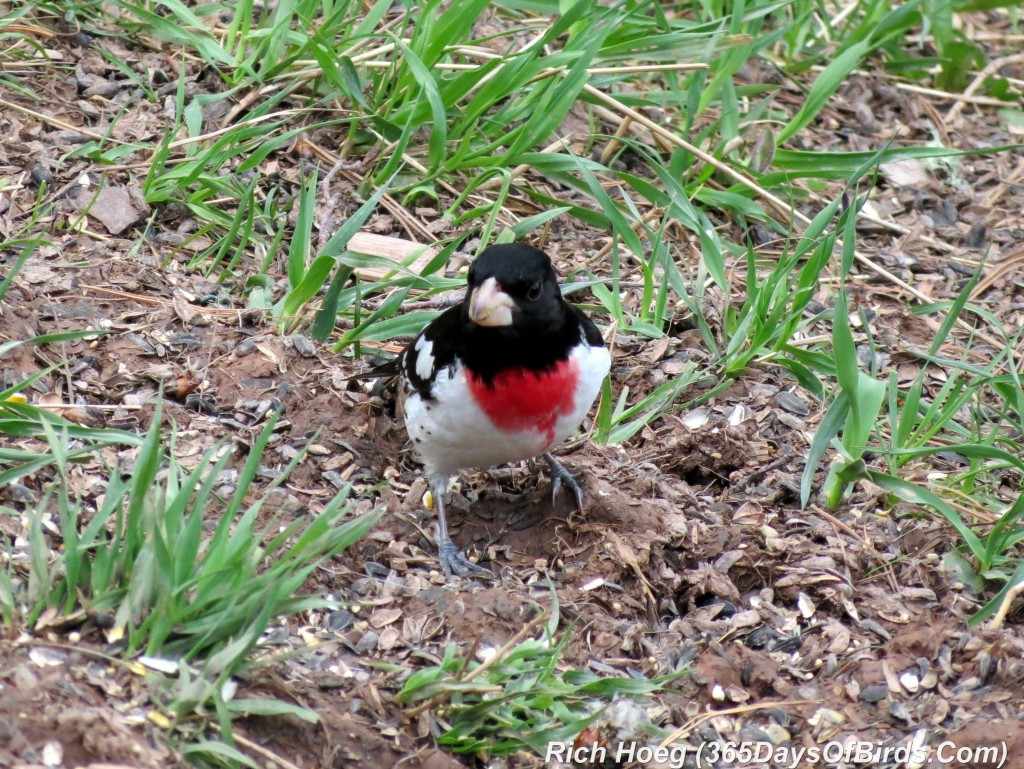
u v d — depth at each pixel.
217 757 5.77
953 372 8.96
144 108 11.11
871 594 7.96
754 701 7.21
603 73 11.40
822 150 12.65
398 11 12.41
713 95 11.43
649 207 11.32
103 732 5.55
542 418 7.60
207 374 9.02
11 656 5.87
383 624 7.27
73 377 8.70
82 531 7.17
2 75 11.08
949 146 13.14
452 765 6.28
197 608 6.18
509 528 8.47
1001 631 7.50
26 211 10.00
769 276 10.23
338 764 6.13
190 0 12.04
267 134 11.00
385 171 10.54
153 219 10.23
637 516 8.19
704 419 9.44
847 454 8.23
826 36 14.10
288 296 9.45
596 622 7.50
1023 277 11.41
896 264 11.45
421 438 7.87
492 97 10.66
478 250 10.28
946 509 7.96
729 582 7.96
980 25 15.46
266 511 7.86
